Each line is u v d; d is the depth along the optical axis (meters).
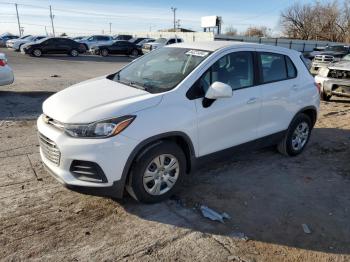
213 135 4.28
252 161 5.39
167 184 4.02
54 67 18.97
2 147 5.57
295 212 3.99
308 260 3.22
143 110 3.68
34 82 12.42
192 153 4.11
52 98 4.19
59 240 3.34
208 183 4.60
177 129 3.86
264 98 4.82
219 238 3.46
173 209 3.93
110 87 4.25
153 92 3.97
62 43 27.19
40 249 3.20
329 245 3.44
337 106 9.70
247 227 3.66
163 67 4.52
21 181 4.43
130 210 3.87
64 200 4.02
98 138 3.49
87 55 30.62
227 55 4.50
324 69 10.06
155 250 3.25
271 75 5.05
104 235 3.44
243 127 4.64
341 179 4.90
